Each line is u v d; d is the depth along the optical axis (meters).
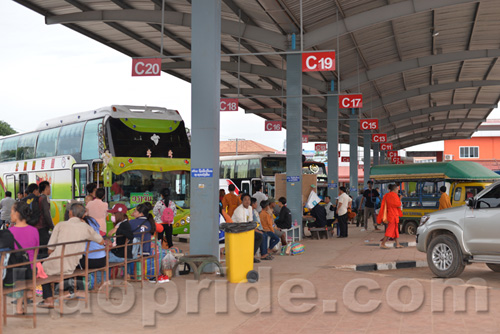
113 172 17.89
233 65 30.47
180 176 19.22
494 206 11.42
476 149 76.50
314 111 44.72
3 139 26.48
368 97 39.03
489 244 11.30
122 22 23.45
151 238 11.31
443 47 29.62
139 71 19.03
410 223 23.97
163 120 19.16
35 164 22.48
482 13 23.95
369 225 32.06
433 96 44.53
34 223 11.46
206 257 11.80
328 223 23.52
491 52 29.58
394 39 26.73
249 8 21.50
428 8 21.08
